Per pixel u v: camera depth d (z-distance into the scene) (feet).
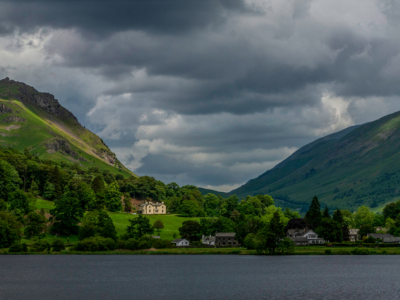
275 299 386.93
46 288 434.30
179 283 467.11
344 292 415.23
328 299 385.70
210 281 480.23
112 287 442.09
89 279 489.67
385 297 392.68
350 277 503.61
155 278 499.92
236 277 506.89
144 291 421.18
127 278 499.51
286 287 442.91
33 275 514.27
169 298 391.04
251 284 460.14
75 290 424.87
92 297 393.70
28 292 414.62
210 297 395.55
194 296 399.65
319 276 512.22
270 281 479.41
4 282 466.70
